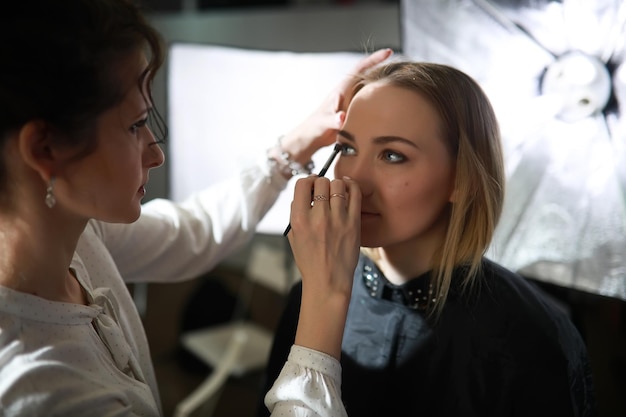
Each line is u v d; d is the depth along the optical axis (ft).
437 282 2.44
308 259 2.09
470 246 2.42
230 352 6.28
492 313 2.38
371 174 2.32
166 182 4.22
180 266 3.02
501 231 3.02
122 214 1.94
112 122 1.77
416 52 3.17
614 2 2.50
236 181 3.11
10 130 1.63
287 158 3.04
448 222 2.50
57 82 1.58
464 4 2.95
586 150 2.71
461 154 2.33
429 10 3.08
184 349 6.70
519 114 2.88
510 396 2.30
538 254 2.94
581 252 2.80
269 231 3.84
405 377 2.47
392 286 2.53
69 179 1.76
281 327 2.89
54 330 1.87
